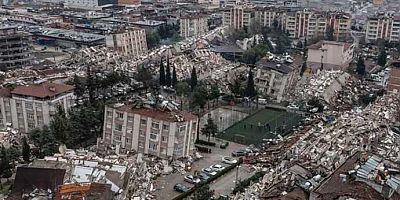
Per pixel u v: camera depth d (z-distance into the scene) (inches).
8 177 5334.6
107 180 4606.3
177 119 5925.2
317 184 4136.3
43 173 4633.4
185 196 5157.5
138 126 6067.9
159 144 5969.5
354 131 5989.2
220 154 6343.5
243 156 6200.8
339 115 7293.3
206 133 6692.9
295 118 7696.9
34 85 6889.8
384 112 6968.5
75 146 6309.1
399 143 5762.8
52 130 6112.2
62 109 6619.1
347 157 4899.1
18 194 4507.9
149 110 6136.8
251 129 7234.3
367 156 4650.6
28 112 6737.2
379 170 4170.8
